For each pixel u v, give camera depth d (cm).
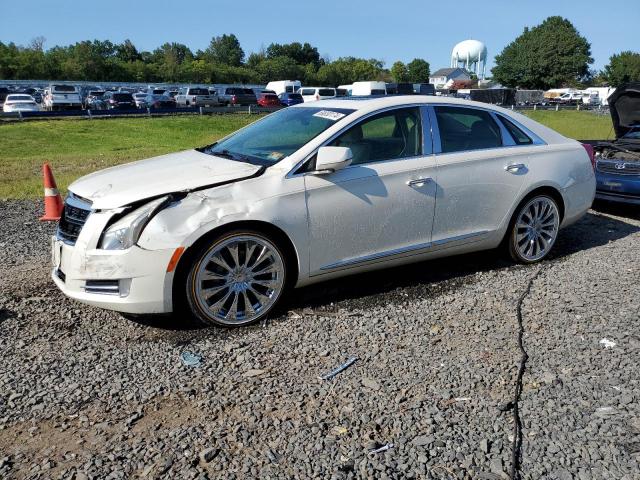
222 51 11944
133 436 268
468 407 291
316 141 410
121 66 9106
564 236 632
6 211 772
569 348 354
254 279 391
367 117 434
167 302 363
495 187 480
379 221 427
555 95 7512
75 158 1598
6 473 243
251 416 283
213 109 3597
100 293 360
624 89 807
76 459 251
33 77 8325
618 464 248
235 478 238
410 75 11744
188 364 336
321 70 11338
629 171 713
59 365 335
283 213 384
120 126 2834
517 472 243
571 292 448
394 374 324
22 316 400
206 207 365
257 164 407
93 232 355
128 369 330
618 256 547
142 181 380
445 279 481
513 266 516
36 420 281
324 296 441
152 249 351
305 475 241
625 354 345
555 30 9194
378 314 407
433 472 243
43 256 551
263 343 363
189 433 269
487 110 498
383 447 259
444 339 369
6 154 1922
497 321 395
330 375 322
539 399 298
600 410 288
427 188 444
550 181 511
